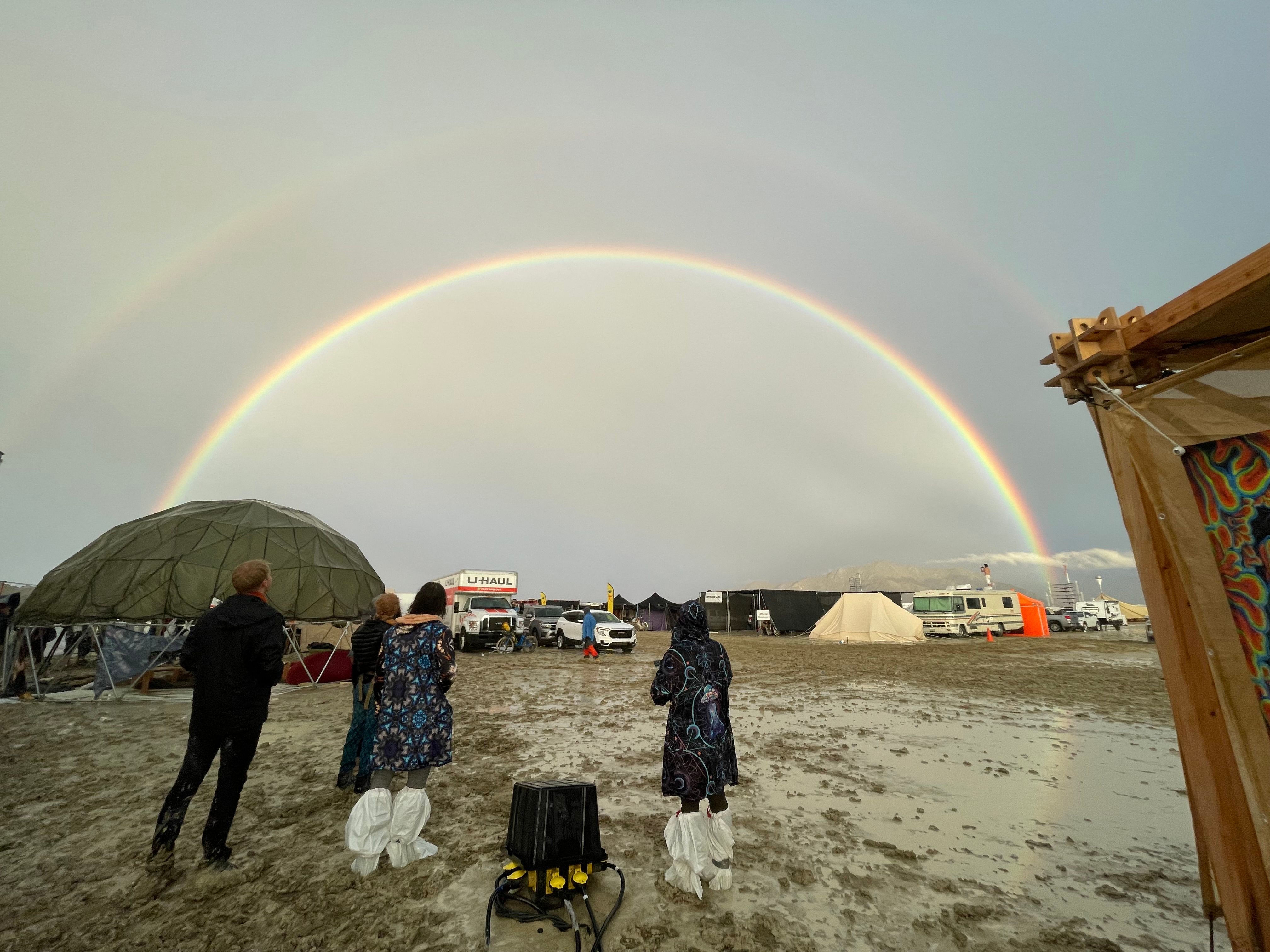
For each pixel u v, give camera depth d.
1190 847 4.22
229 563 13.32
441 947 2.94
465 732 8.03
